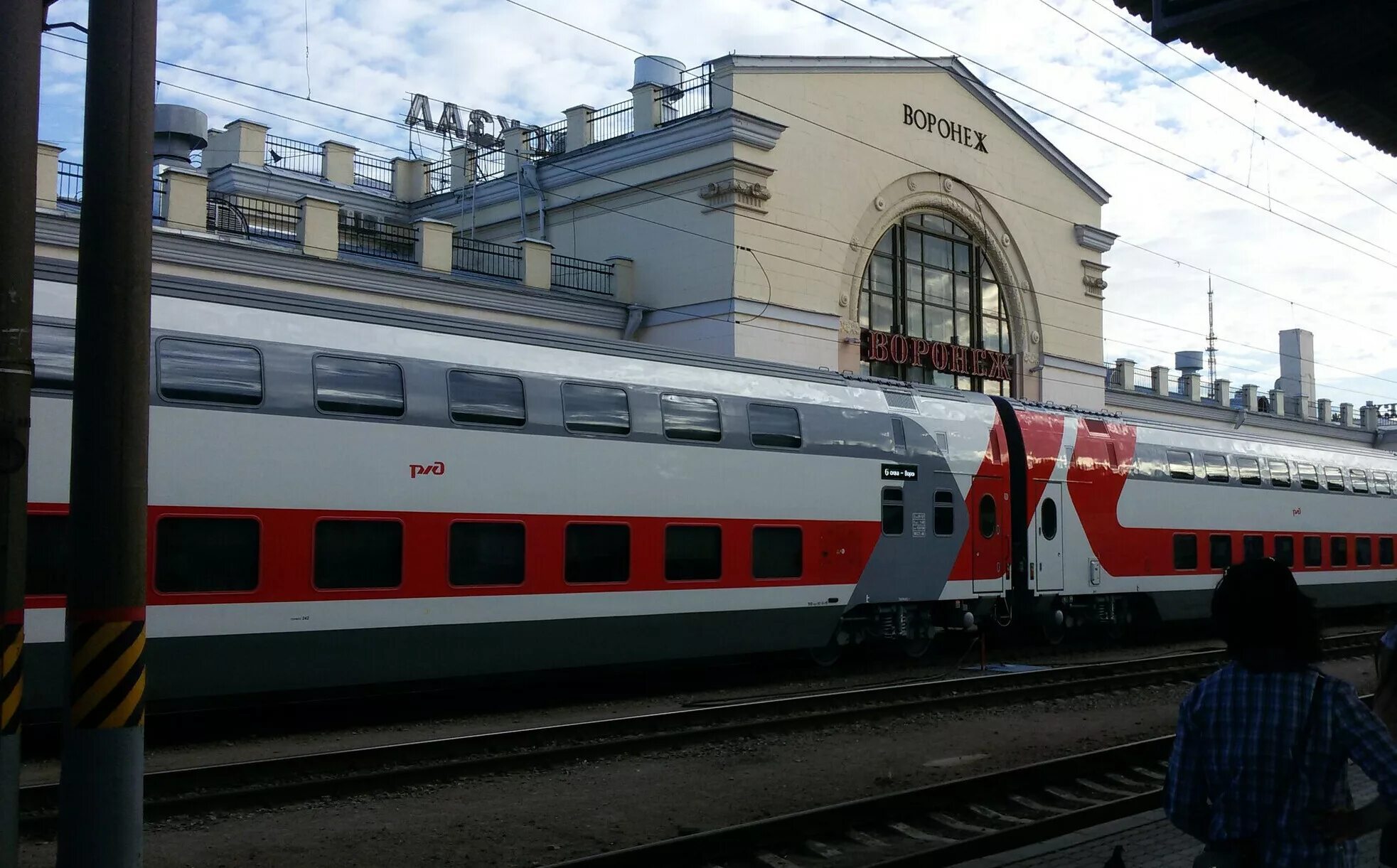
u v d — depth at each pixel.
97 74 5.57
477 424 12.61
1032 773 9.78
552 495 13.12
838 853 8.05
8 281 5.59
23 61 5.64
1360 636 22.69
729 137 25.14
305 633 11.22
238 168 30.66
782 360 26.06
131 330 5.52
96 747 5.38
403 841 8.17
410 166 34.38
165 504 10.46
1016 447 19.22
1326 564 25.66
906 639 17.80
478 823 8.68
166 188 19.70
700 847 7.61
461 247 24.89
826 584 15.87
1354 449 28.00
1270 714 3.58
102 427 5.46
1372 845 7.12
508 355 13.14
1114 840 7.82
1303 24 7.70
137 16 5.60
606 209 27.73
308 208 21.30
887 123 28.73
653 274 26.67
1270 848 3.53
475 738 10.84
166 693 10.45
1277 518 24.38
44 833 8.06
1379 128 9.59
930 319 30.34
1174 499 21.92
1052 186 33.62
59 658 9.95
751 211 25.58
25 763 10.16
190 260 19.44
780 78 26.34
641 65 29.03
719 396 15.04
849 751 11.63
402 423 12.05
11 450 5.60
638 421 14.05
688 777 10.35
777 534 15.39
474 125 34.22
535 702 14.40
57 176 18.33
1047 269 33.31
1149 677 16.91
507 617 12.66
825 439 16.11
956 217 30.86
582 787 9.91
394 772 9.62
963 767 10.95
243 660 10.88
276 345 11.37
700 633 14.52
